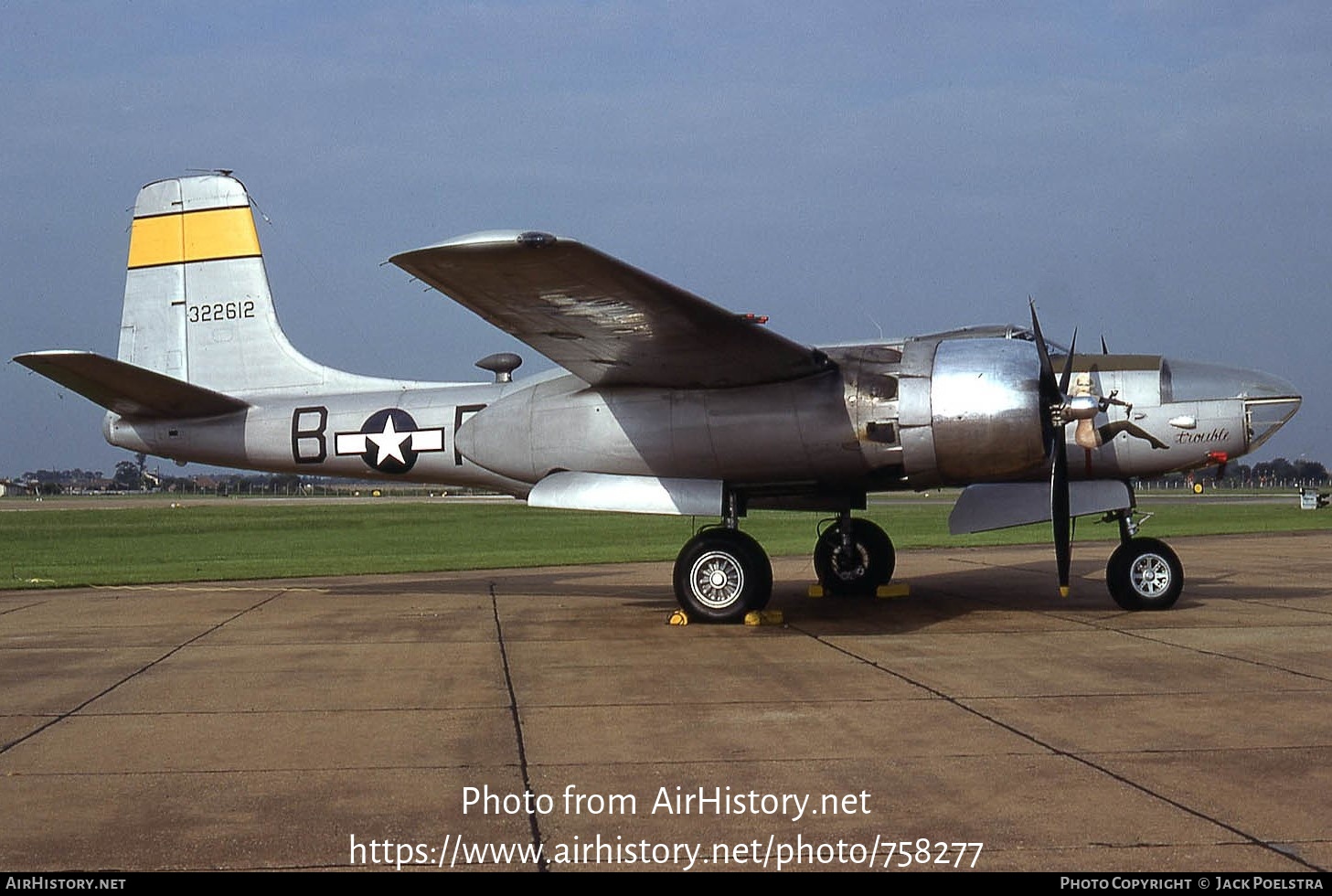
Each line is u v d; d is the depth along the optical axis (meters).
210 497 124.62
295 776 6.06
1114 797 5.44
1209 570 17.53
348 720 7.41
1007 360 11.12
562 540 31.27
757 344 10.81
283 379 14.81
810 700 7.78
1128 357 12.80
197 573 20.27
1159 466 12.57
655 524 41.03
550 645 10.62
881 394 11.30
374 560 23.78
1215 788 5.56
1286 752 6.21
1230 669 8.73
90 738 6.96
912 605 13.30
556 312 10.28
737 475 11.93
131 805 5.55
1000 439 10.98
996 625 11.46
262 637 11.40
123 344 15.41
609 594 15.55
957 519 12.61
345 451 14.12
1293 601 13.31
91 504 89.75
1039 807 5.32
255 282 15.05
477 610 13.69
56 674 9.26
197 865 4.75
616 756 6.38
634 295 9.84
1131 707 7.41
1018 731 6.77
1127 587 12.48
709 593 11.91
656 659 9.65
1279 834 4.92
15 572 21.14
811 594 14.28
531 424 12.59
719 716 7.34
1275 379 12.51
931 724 6.99
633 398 12.20
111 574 20.34
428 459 13.78
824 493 12.62
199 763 6.35
